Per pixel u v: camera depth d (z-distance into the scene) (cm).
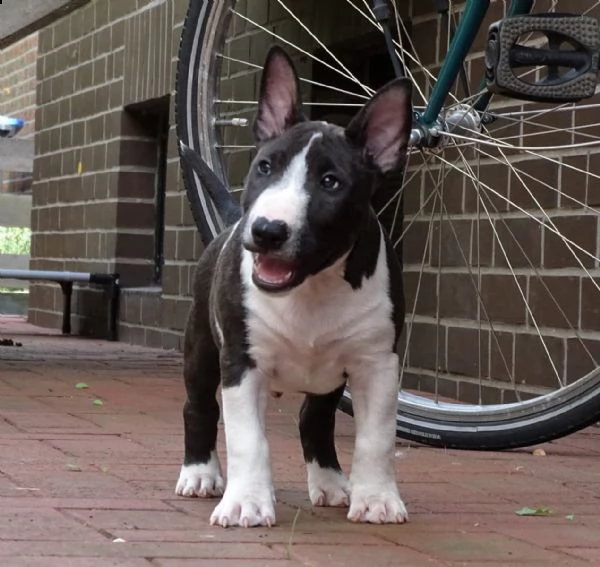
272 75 282
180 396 499
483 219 499
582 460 378
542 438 374
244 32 661
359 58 625
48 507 278
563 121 455
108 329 807
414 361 544
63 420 420
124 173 815
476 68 493
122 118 813
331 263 259
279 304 268
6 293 1099
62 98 911
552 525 279
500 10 486
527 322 479
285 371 277
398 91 268
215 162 445
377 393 278
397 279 281
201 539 250
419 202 532
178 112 445
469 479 340
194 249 706
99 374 573
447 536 263
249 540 252
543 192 468
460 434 383
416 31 536
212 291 287
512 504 305
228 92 668
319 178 255
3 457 344
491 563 238
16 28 554
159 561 229
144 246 820
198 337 300
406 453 382
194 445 304
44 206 940
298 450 378
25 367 591
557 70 316
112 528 258
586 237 450
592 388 368
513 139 463
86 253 859
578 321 454
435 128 361
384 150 270
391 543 255
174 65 734
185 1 722
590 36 308
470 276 496
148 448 369
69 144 895
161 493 301
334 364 277
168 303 734
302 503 300
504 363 480
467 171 439
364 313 271
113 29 827
